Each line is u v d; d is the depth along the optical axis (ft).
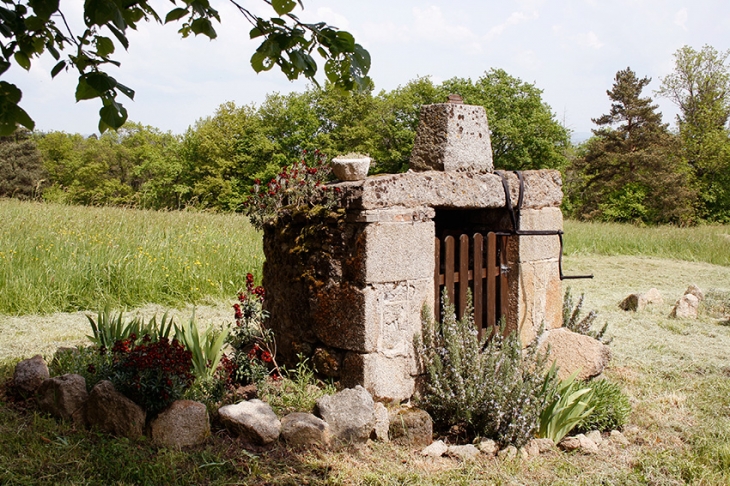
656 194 113.39
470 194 15.14
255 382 13.93
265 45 8.92
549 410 13.30
